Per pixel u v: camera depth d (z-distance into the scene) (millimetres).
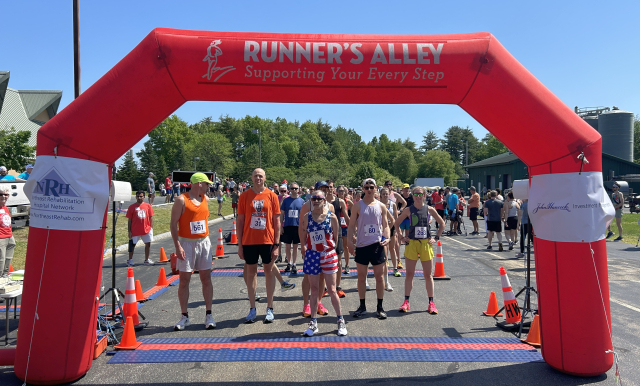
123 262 10117
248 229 5410
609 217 3975
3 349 4133
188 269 5156
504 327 5176
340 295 6719
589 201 3912
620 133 41531
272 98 4156
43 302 3783
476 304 6328
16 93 45812
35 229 3832
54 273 3799
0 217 6758
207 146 73438
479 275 8461
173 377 3832
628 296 6695
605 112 42688
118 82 3830
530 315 5586
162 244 13711
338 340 4770
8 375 3988
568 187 3947
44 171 3826
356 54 3889
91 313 3988
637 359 4262
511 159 39094
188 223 5172
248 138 109375
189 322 5363
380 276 5609
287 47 3867
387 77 3949
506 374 3926
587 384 3738
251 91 4059
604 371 3873
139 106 3914
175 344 4641
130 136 4066
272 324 5379
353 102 4223
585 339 3855
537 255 4203
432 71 3924
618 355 4359
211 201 35688
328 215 5055
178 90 4008
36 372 3754
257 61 3857
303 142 108938
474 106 4145
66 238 3830
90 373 3953
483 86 3953
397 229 5965
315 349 4480
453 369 4020
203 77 3900
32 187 3863
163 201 31672
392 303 6367
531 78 3949
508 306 5301
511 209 11844
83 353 3879
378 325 5336
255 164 72562
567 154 3941
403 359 4223
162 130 84562
